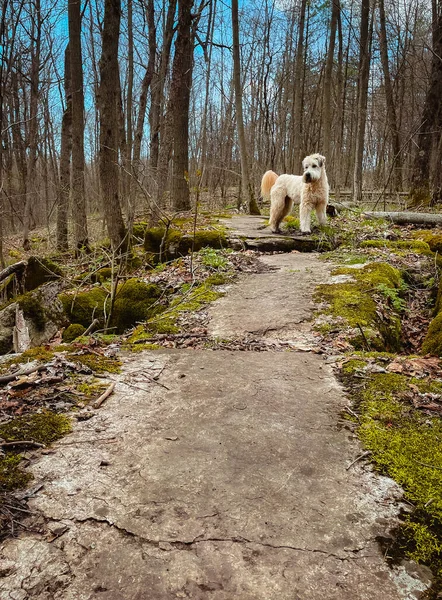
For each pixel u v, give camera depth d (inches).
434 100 498.6
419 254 261.1
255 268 257.1
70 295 243.0
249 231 336.5
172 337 164.9
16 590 56.8
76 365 127.0
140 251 337.4
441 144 490.6
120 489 76.0
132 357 140.6
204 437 92.6
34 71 491.8
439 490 76.2
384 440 91.1
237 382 120.2
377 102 999.0
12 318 212.5
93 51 562.6
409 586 58.4
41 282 280.2
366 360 134.2
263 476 80.0
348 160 952.3
